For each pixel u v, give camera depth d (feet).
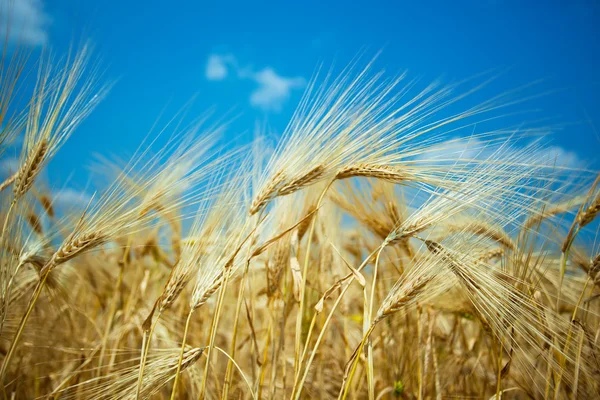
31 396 2.96
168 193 2.45
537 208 2.33
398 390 2.94
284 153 2.36
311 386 3.00
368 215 2.88
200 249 2.30
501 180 2.25
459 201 2.23
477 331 3.23
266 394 2.88
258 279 3.28
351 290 3.28
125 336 3.21
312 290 3.07
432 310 2.87
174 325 3.34
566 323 2.32
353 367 2.09
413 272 2.20
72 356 3.15
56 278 2.97
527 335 2.23
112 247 2.41
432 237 2.41
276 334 2.84
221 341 3.50
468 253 2.32
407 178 2.27
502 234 2.45
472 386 3.19
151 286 3.73
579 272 2.69
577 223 2.38
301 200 2.80
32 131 2.29
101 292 3.57
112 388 2.31
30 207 2.59
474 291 2.24
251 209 2.32
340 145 2.32
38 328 3.00
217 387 2.66
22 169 2.26
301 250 3.00
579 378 2.37
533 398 2.46
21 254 2.36
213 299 3.35
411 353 3.13
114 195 2.33
